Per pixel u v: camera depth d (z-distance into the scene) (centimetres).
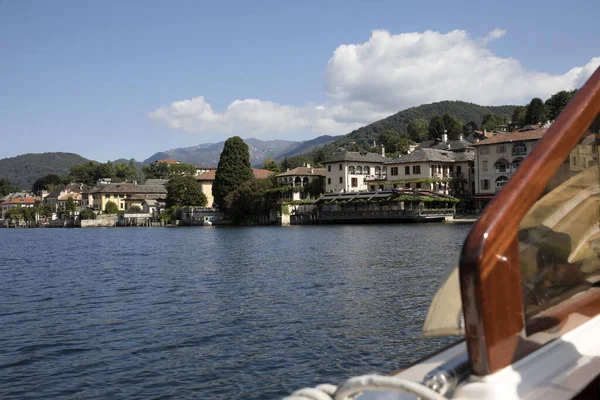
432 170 9244
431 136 17575
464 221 8262
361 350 1109
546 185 222
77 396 905
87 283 2309
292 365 1034
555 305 241
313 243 4566
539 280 230
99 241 6769
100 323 1443
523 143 8056
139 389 930
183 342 1217
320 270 2466
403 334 1220
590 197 261
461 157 9612
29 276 2650
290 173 10594
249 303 1666
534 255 226
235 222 11375
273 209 10600
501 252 196
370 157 10419
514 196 202
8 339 1282
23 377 1003
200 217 12319
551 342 224
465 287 192
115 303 1758
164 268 2872
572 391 203
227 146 11325
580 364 219
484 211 202
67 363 1084
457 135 17362
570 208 246
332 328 1296
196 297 1825
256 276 2342
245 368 1023
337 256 3166
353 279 2098
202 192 14712
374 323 1330
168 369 1030
